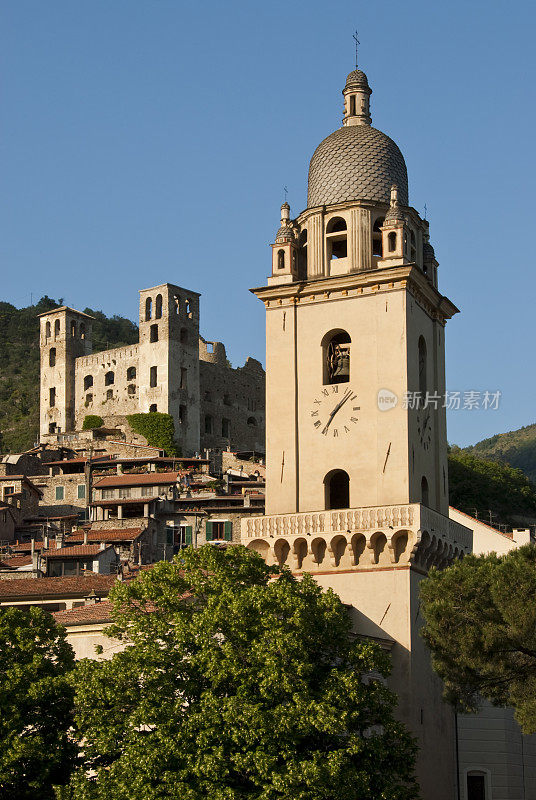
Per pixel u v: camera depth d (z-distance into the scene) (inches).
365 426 3208.7
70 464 7667.3
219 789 2172.7
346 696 2324.1
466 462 7081.7
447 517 3253.0
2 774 2303.2
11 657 2475.4
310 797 2191.2
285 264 3390.7
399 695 2987.2
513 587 2385.6
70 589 3395.7
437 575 2549.2
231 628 2368.4
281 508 3253.0
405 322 3225.9
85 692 2327.8
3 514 6412.4
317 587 2532.0
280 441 3297.2
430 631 2504.9
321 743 2306.8
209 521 6190.9
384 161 3452.3
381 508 3085.6
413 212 3444.9
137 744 2256.4
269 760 2199.8
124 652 2395.4
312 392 3292.3
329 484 3260.3
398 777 2454.5
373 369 3235.7
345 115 3604.8
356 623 3058.6
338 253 3545.8
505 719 3309.5
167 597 2493.8
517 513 6934.1
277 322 3373.5
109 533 5846.5
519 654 2459.4
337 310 3309.5
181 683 2353.6
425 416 3334.2
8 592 3341.5
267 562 3189.0
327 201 3427.7
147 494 6771.7
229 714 2231.8
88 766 2379.4
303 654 2329.0
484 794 3265.3
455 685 2522.1
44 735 2401.6
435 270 3567.9
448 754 3196.4
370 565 3085.6
